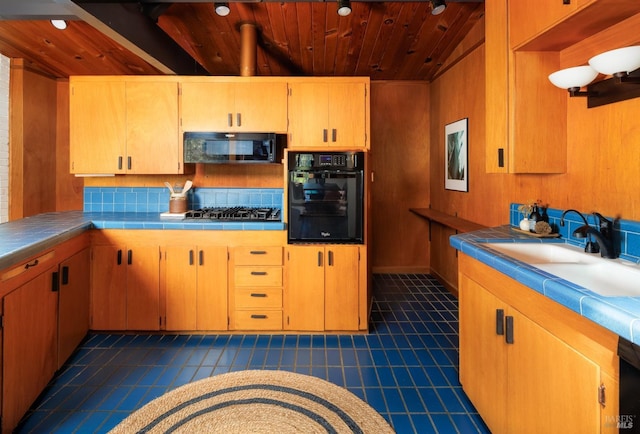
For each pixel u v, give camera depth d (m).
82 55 3.62
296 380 2.21
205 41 3.39
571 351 1.12
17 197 3.79
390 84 4.51
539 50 1.95
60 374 2.28
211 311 2.88
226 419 1.83
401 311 3.38
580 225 1.86
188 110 3.15
